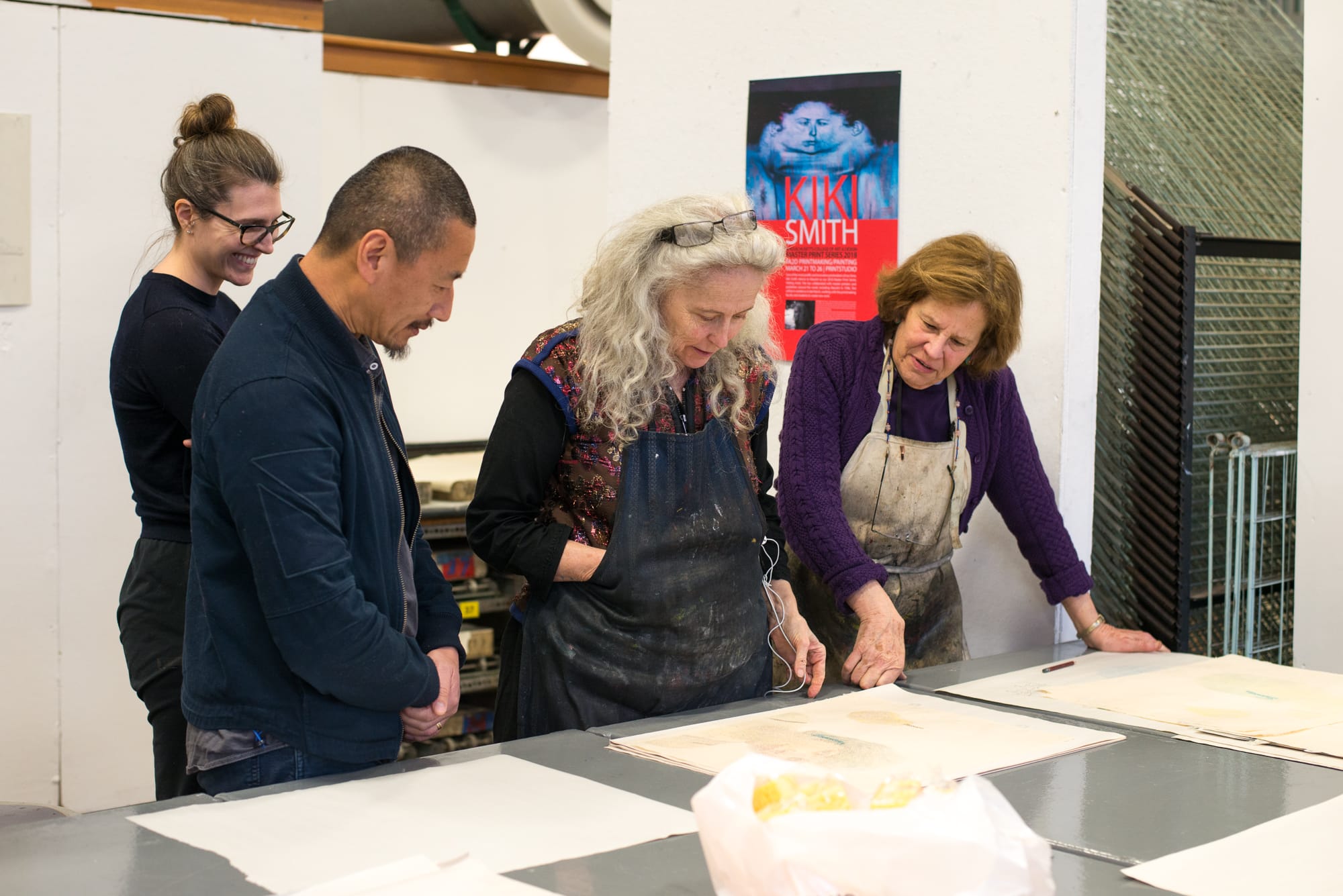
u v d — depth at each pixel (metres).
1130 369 2.54
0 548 2.79
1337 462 2.31
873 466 2.11
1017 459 2.22
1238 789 1.39
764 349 1.98
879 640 1.94
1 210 2.71
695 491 1.78
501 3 4.13
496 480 1.78
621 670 1.76
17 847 1.15
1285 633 2.90
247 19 2.92
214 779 1.41
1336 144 2.27
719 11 2.71
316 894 1.02
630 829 1.21
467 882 1.05
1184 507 2.39
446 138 4.21
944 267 1.92
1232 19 3.02
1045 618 2.47
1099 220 2.40
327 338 1.38
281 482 1.29
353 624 1.33
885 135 2.55
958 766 1.43
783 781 0.92
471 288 4.34
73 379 2.83
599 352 1.74
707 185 2.78
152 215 2.87
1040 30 2.34
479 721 3.85
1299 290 2.80
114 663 2.94
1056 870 1.14
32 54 2.72
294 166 3.01
